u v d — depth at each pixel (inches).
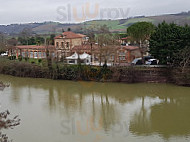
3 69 2827.3
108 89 2092.8
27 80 2522.1
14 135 1182.9
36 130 1243.2
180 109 1560.0
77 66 2453.2
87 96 1919.3
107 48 2327.8
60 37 3221.0
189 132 1208.8
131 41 2736.2
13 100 1811.0
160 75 2209.6
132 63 2433.6
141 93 1945.1
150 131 1224.2
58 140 1126.4
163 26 2212.1
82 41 3351.4
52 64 2561.5
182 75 2039.9
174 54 2062.0
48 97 1897.1
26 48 3366.1
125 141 1112.2
